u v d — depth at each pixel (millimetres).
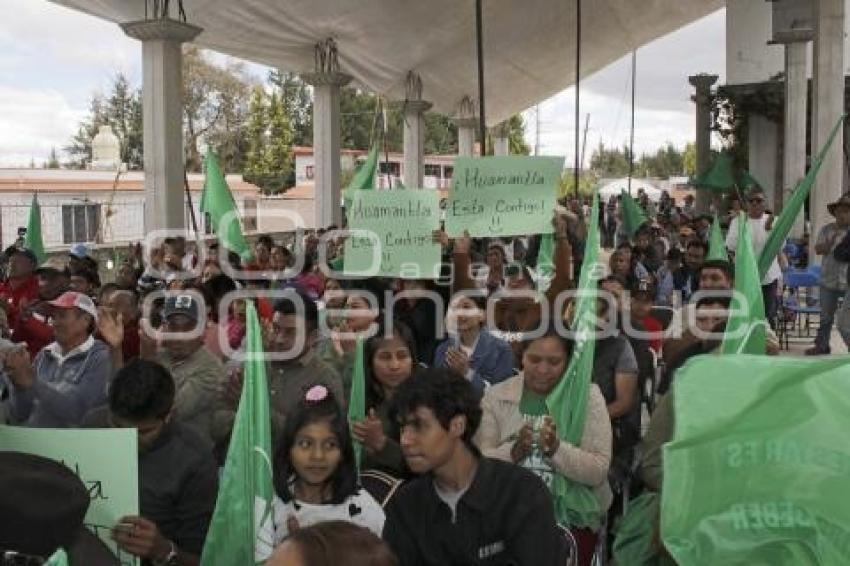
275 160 56594
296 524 3354
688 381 2357
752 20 30328
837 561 2107
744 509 2211
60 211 24156
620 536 3713
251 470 3307
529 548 2854
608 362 5219
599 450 4184
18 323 7867
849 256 10922
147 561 3480
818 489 2176
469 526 2908
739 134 29906
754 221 12180
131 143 61062
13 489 2334
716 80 30469
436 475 2965
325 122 19875
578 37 12102
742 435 2264
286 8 16203
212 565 3281
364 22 17891
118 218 26891
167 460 3648
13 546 2295
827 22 15906
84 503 2438
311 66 21047
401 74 23516
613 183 51469
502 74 24609
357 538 1819
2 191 24109
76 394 4992
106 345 5312
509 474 2977
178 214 13695
